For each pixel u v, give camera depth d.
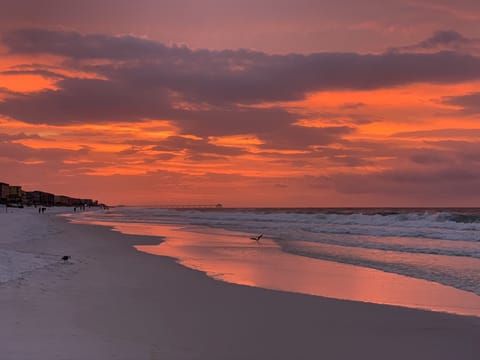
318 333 9.17
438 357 7.81
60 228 43.50
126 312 10.43
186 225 59.75
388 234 35.91
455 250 24.44
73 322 9.31
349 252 24.45
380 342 8.62
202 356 7.59
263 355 7.75
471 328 9.66
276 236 36.56
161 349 7.86
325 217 64.81
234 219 76.25
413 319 10.41
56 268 16.03
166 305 11.35
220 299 12.28
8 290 12.03
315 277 16.58
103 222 71.75
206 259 21.72
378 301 12.48
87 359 7.10
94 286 13.30
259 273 17.41
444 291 13.99
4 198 199.50
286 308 11.37
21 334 8.30
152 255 22.67
